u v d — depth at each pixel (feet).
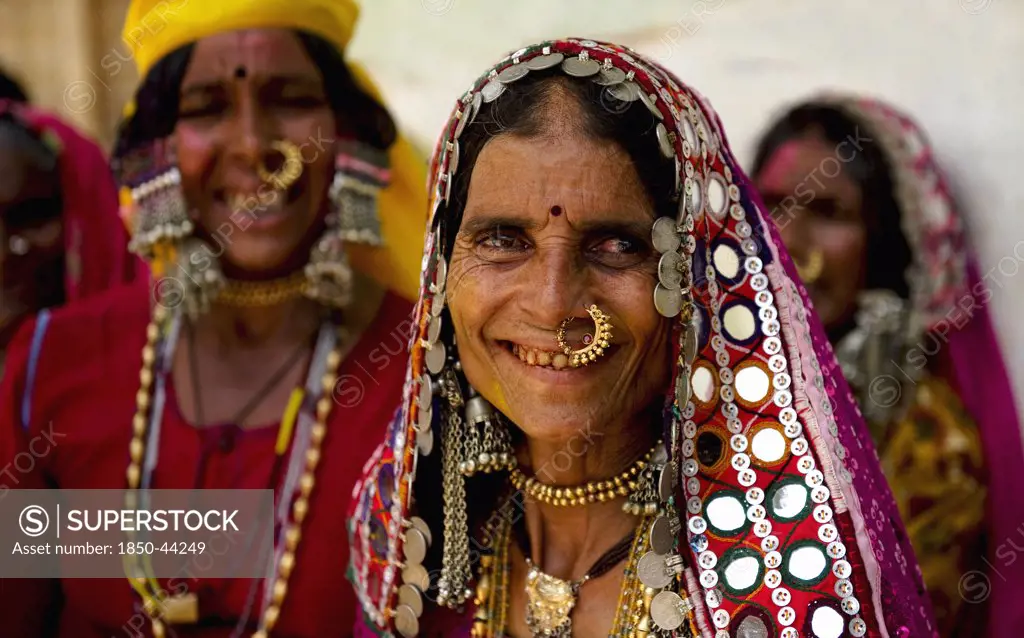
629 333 3.62
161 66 5.63
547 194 3.50
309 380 5.84
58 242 7.29
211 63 5.52
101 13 9.98
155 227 5.92
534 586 4.05
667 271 3.51
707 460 3.84
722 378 3.83
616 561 3.98
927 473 7.30
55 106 9.93
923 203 7.63
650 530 3.76
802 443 3.75
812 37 9.13
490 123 3.66
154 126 5.77
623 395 3.71
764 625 3.65
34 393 5.98
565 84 3.61
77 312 6.25
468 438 4.16
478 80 3.87
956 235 7.79
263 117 5.58
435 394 4.15
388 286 6.32
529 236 3.60
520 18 9.45
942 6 8.85
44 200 7.18
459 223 3.89
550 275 3.51
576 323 3.59
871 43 9.03
